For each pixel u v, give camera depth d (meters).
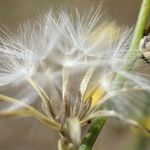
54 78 0.10
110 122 0.19
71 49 0.10
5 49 0.10
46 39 0.10
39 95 0.09
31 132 0.11
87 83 0.10
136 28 0.10
